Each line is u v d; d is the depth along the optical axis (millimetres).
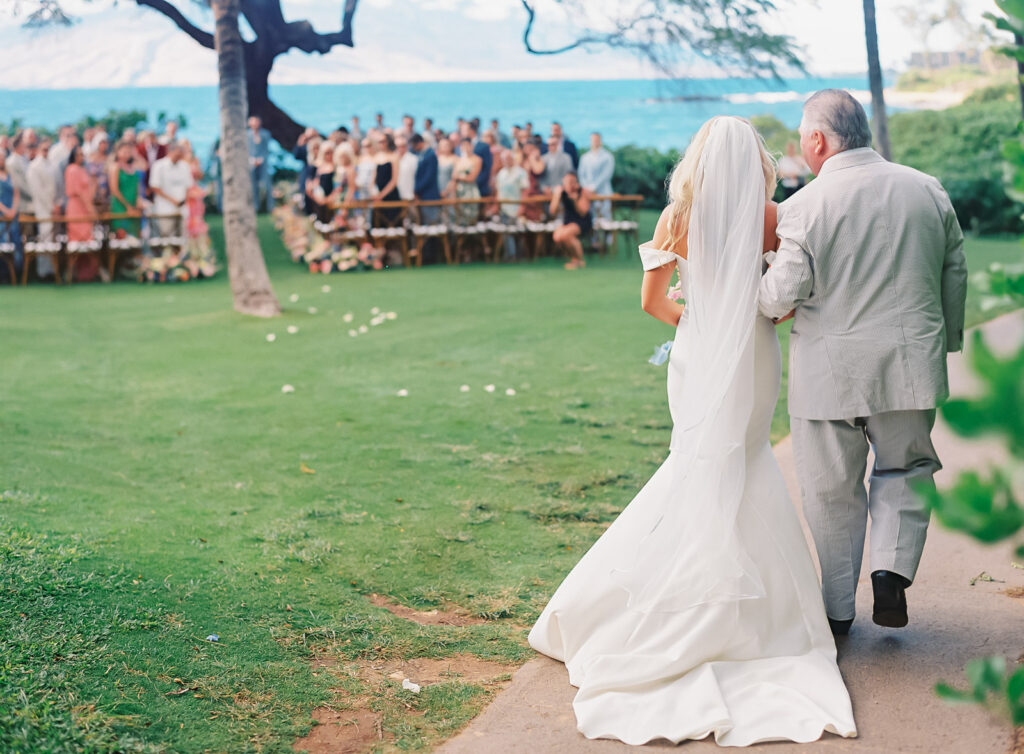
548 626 3100
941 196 2900
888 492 2996
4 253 13641
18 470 5078
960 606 3328
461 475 5238
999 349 934
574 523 4535
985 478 949
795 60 11922
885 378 2883
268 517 4527
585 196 14383
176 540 4102
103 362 8305
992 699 2670
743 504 2959
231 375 7809
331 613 3465
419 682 2996
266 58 18859
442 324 9867
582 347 8609
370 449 5738
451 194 14812
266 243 16531
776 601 2912
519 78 180625
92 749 2365
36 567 3426
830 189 2887
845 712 2625
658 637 2877
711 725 2580
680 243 3018
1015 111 19969
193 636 3129
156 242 13805
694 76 12562
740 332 2896
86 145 14922
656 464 5398
